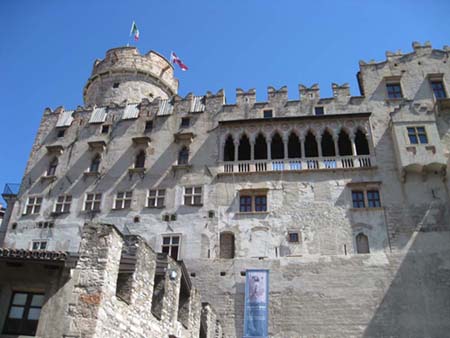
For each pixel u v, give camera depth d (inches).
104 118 2028.8
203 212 1678.2
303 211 1616.6
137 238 806.5
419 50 1916.8
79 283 665.6
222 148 1808.6
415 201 1569.9
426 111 1690.5
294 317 1422.2
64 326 633.6
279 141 1851.6
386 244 1507.1
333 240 1544.0
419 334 1334.9
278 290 1473.9
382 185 1620.3
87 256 685.9
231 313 1459.2
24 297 687.1
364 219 1566.2
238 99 1929.1
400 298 1398.9
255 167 1734.7
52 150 1966.0
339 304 1419.8
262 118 1809.8
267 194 1674.5
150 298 825.5
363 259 1485.0
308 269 1497.3
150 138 1905.8
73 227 1739.7
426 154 1604.3
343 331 1375.5
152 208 1727.4
